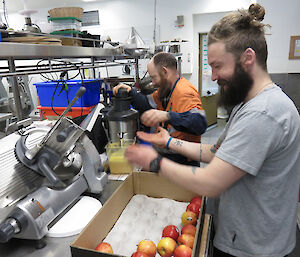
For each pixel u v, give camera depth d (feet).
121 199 3.88
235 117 2.57
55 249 3.10
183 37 15.60
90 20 16.67
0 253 3.04
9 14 14.25
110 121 4.96
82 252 2.56
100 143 5.75
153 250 3.00
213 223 3.64
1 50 2.68
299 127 2.48
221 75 2.50
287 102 2.41
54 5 16.02
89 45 5.75
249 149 2.27
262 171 2.53
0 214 2.97
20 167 3.30
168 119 4.75
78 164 3.92
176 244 3.17
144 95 6.26
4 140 3.49
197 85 17.03
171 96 5.72
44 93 6.57
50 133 3.26
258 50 2.36
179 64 10.98
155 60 5.77
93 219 3.05
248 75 2.43
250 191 2.63
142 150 2.67
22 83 12.50
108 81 7.45
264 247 2.71
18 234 3.07
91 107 6.46
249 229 2.72
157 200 4.18
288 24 11.00
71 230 3.32
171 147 3.65
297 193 2.70
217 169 2.34
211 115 17.48
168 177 2.55
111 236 3.41
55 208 3.31
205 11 15.02
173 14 15.46
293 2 10.75
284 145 2.38
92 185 4.12
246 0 14.30
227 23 2.36
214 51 2.45
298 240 6.28
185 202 4.14
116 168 4.94
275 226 2.64
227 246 2.89
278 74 11.62
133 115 4.88
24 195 3.27
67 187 3.65
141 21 15.97
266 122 2.27
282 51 11.32
